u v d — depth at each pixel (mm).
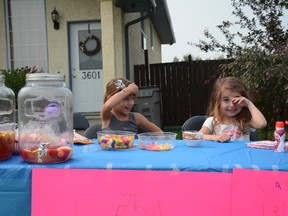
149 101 6938
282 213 1127
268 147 1644
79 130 3275
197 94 7977
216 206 1160
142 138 1681
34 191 1225
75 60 7406
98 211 1197
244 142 1952
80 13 7160
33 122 1401
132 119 2627
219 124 2406
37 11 7281
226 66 5035
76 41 7348
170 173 1203
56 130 1409
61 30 7238
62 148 1292
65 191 1218
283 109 4773
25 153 1295
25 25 7328
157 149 1608
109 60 6152
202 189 1176
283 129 1563
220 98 2373
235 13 5879
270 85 4512
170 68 8086
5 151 1347
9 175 1243
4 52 7363
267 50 5074
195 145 1748
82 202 1207
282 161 1299
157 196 1187
